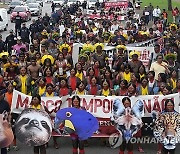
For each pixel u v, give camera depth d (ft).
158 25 99.35
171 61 49.08
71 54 58.90
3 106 33.32
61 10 133.80
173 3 213.66
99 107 37.04
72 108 33.71
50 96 38.04
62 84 39.93
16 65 47.52
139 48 59.00
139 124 33.91
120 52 54.80
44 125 32.86
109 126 36.96
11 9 172.14
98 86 40.55
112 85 43.06
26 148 37.86
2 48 70.54
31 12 166.91
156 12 135.85
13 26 138.92
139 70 44.37
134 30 82.02
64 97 36.94
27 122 32.89
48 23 98.43
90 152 36.63
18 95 37.06
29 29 93.56
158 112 33.96
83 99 37.06
